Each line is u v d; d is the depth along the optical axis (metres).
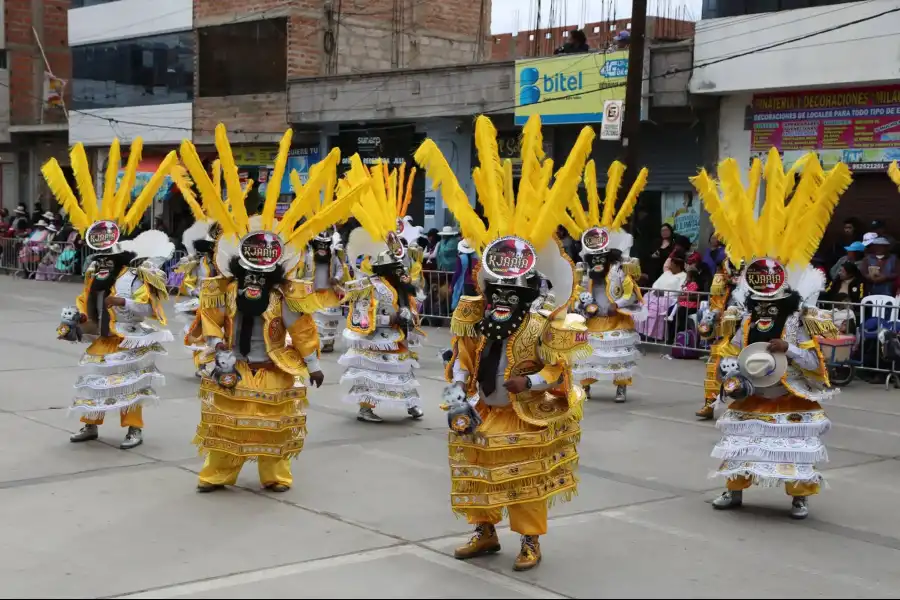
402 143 22.28
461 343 5.61
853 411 10.87
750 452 6.71
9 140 32.25
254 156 25.17
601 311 11.10
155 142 27.20
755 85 15.94
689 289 14.66
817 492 6.73
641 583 5.41
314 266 14.34
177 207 26.89
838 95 15.58
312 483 7.43
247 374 6.93
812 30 15.30
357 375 9.76
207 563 5.59
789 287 6.69
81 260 25.09
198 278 11.62
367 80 21.73
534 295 5.46
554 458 5.58
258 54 24.61
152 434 8.91
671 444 9.03
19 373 12.07
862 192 15.62
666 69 16.88
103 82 28.52
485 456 5.45
